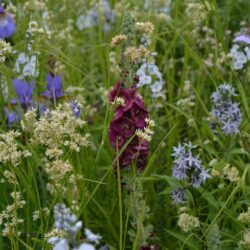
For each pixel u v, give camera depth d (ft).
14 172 4.05
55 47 5.65
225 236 4.41
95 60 7.11
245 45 5.63
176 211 4.95
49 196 4.69
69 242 2.89
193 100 6.34
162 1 7.11
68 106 4.06
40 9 6.69
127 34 4.37
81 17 7.70
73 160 4.82
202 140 5.51
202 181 4.37
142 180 4.46
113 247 4.28
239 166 4.78
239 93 5.62
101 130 5.51
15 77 5.68
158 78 6.03
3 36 5.36
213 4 5.77
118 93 4.09
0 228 4.25
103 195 5.10
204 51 6.82
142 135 3.92
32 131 4.23
